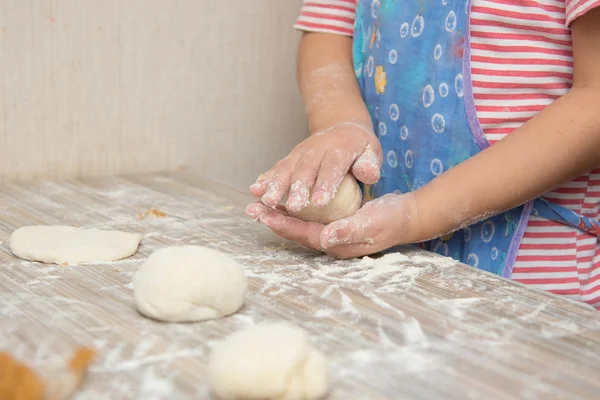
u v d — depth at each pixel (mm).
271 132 1583
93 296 781
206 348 663
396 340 687
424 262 920
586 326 726
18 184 1295
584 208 1033
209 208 1174
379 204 918
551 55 992
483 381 609
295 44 1563
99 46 1344
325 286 827
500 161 917
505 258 1031
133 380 601
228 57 1491
